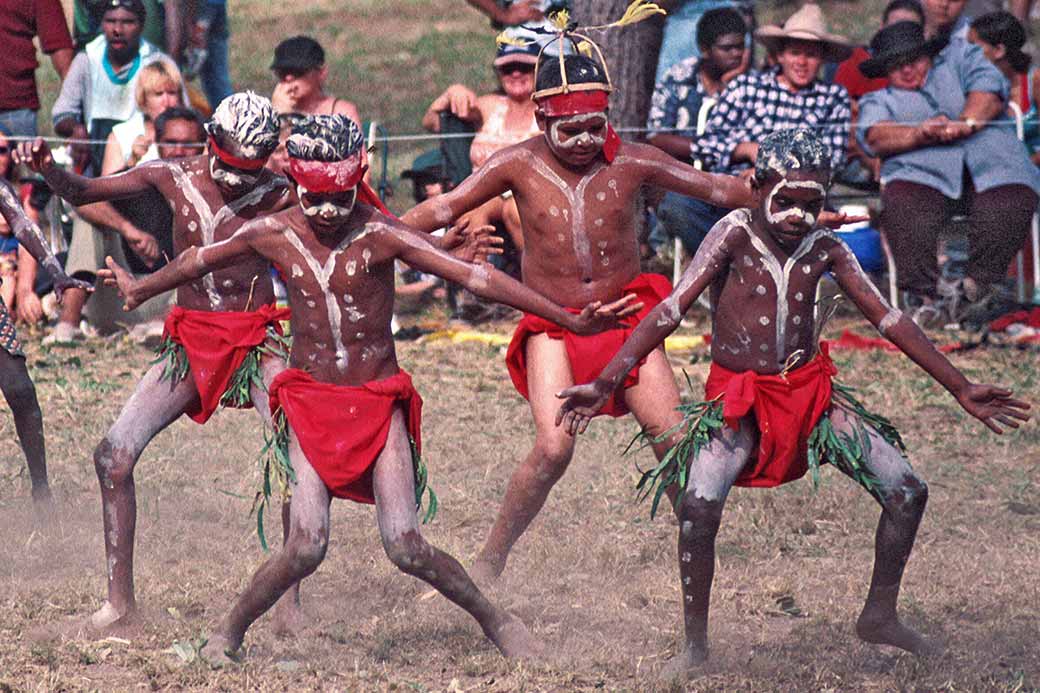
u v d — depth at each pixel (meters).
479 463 25.50
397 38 81.94
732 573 19.94
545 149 18.56
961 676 15.93
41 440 21.52
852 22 75.50
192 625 17.33
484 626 16.48
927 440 27.16
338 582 19.42
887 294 37.06
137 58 37.44
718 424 15.97
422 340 35.94
